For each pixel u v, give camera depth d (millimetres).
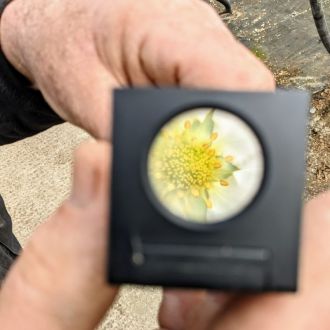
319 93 383
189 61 128
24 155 368
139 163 98
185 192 102
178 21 136
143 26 137
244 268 96
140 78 140
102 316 115
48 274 108
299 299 100
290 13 434
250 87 122
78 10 153
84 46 149
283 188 98
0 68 180
